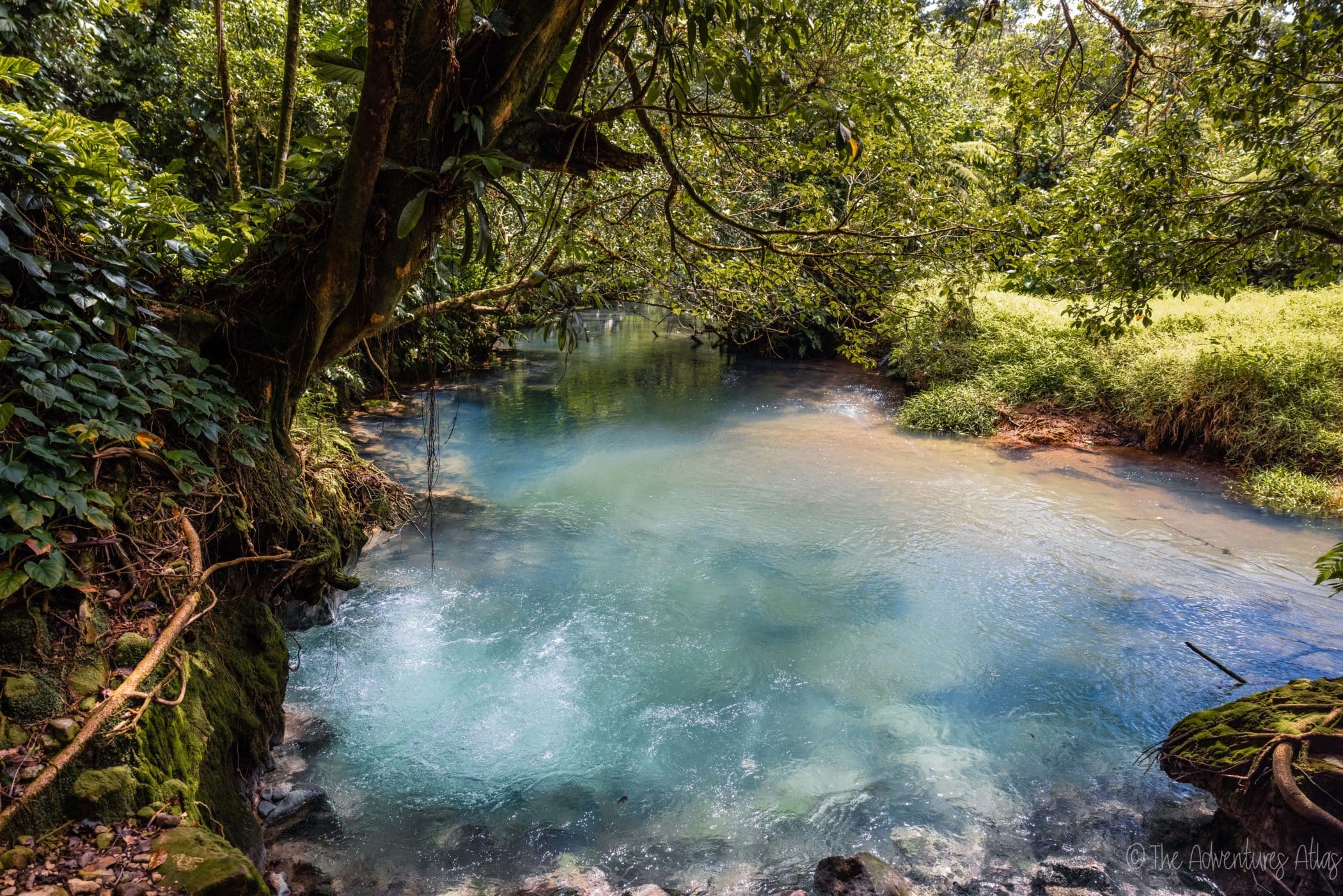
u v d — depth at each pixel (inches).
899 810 138.9
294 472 159.8
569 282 173.9
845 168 166.7
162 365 128.3
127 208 140.6
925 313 213.9
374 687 169.6
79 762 84.7
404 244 138.9
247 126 334.0
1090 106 214.4
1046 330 438.3
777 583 226.5
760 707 168.7
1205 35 176.1
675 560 239.5
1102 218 192.2
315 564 154.3
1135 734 162.6
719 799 140.9
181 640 111.1
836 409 447.5
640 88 146.5
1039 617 210.7
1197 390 346.3
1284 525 273.7
